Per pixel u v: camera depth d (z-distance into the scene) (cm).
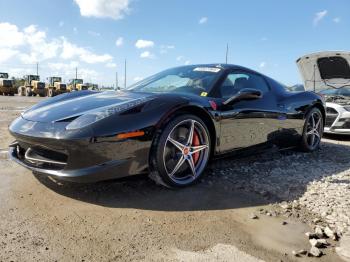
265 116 370
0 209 232
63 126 245
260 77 402
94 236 200
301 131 440
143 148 256
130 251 186
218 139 314
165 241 198
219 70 354
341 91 680
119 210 238
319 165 389
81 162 239
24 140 261
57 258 176
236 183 306
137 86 371
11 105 1302
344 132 582
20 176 302
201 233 210
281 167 371
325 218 238
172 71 386
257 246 197
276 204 261
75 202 249
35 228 207
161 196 267
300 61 691
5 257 175
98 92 352
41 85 3350
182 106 275
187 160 289
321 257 188
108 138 239
